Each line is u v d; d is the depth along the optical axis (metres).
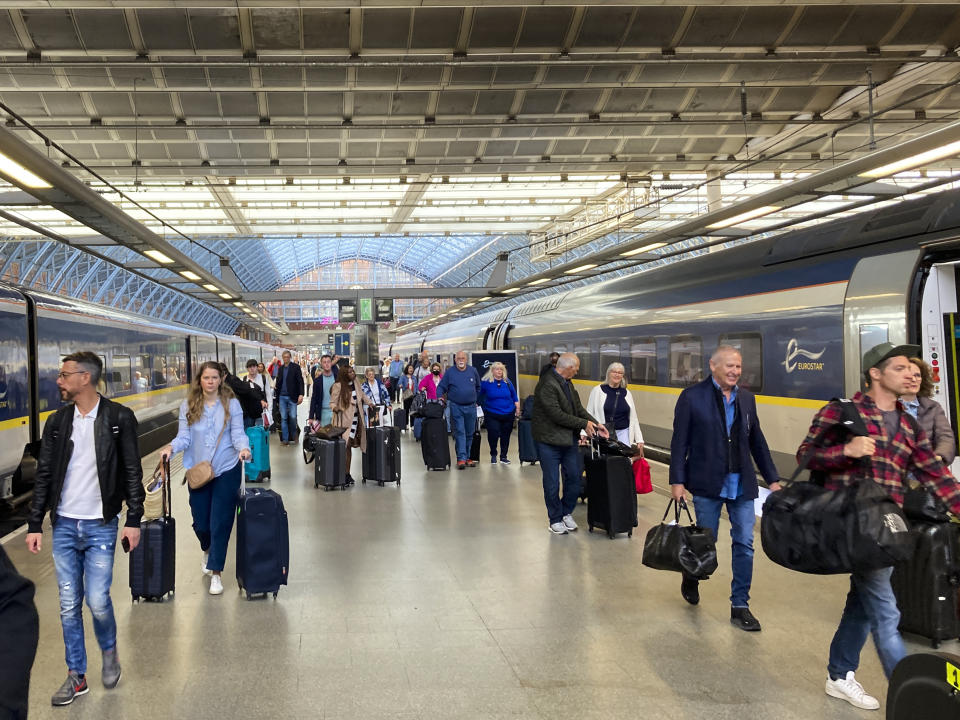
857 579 3.70
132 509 4.11
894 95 13.41
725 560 6.43
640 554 6.66
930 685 2.32
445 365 31.50
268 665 4.32
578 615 5.12
